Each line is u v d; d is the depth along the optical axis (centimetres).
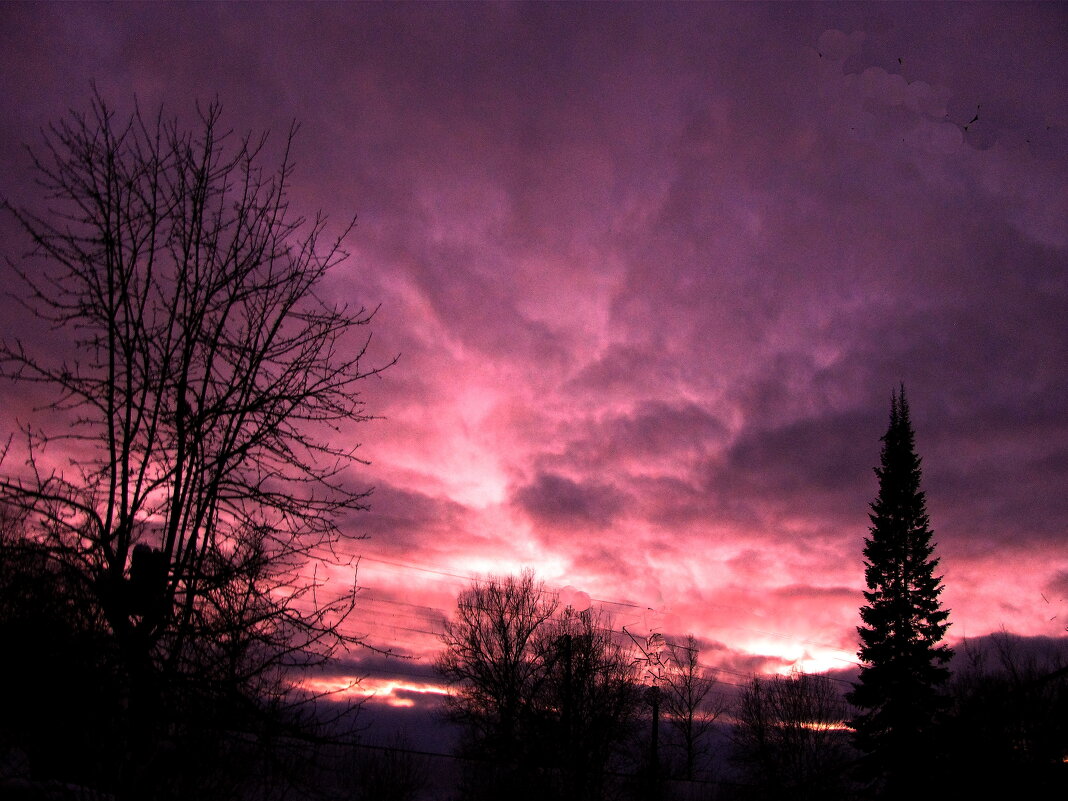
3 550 688
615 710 3222
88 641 696
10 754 700
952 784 1427
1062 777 1313
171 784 714
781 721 3812
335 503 863
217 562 789
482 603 3547
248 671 772
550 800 2841
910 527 4475
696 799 3347
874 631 4253
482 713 3347
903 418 4784
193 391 820
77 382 764
